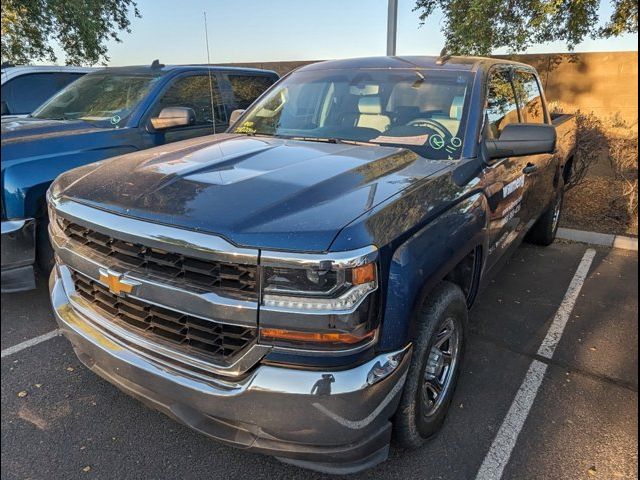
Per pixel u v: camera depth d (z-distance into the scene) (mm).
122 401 2863
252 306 1842
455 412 2873
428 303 2354
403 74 3572
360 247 1847
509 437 2682
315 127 3463
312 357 1859
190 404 2020
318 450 1958
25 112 6656
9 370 3123
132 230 2018
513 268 5164
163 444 2561
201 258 1873
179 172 2367
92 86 5281
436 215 2350
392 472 2432
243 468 2436
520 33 7855
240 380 1922
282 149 2865
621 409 2934
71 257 2322
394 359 2010
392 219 2072
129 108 4715
